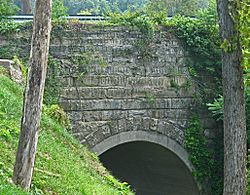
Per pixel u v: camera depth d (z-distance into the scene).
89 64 17.95
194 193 22.94
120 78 18.23
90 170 12.77
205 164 19.34
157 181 24.56
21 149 8.12
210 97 19.44
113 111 18.09
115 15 18.62
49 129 13.40
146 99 18.52
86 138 17.67
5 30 17.58
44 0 8.10
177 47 19.16
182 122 19.08
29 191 8.36
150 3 31.34
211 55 19.53
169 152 19.98
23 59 17.61
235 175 11.65
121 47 18.36
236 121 11.66
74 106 17.66
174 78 18.95
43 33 8.12
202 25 19.53
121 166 25.06
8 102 12.48
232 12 11.25
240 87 11.69
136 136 18.41
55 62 17.62
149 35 18.72
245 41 11.44
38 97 8.16
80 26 18.09
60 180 10.12
